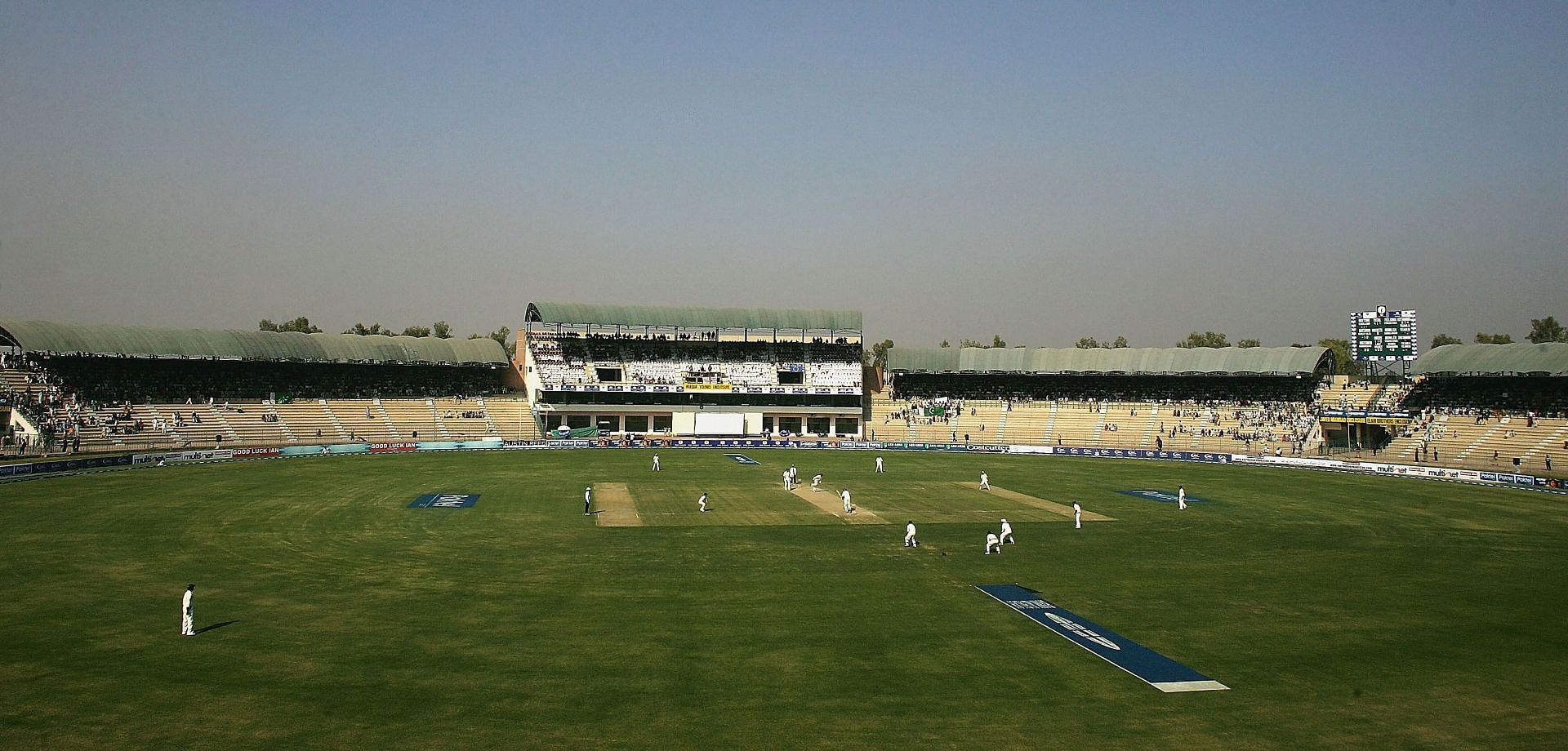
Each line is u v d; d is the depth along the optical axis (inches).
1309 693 1082.7
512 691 1042.7
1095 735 949.2
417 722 950.4
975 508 2508.6
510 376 5201.8
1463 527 2283.5
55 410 3582.7
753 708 1007.6
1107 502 2674.7
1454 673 1160.2
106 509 2219.5
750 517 2297.0
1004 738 938.1
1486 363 4180.6
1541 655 1237.1
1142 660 1193.4
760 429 5083.7
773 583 1581.0
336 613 1348.4
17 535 1872.5
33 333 3654.0
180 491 2551.7
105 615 1320.1
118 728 921.5
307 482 2817.4
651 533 2043.6
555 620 1326.3
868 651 1210.0
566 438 4665.4
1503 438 3875.5
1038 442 4931.1
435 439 4490.7
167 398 4023.1
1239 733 962.1
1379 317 4151.1
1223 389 5142.7
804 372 5187.0
